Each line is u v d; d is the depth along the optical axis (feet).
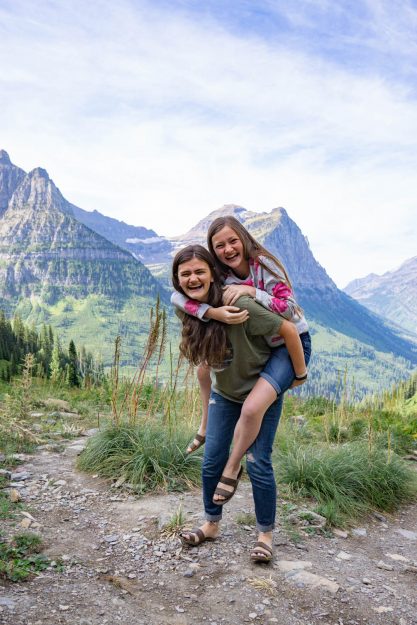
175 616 8.87
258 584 10.01
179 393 24.03
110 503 14.02
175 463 16.37
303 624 8.91
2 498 13.64
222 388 11.02
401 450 23.43
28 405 23.71
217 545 11.67
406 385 46.44
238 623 8.79
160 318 18.30
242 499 15.14
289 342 10.32
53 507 13.53
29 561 10.25
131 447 16.79
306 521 13.83
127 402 20.20
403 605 9.97
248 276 11.13
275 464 17.72
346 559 11.97
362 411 31.89
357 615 9.40
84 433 22.39
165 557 11.04
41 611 8.44
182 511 13.47
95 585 9.64
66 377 38.06
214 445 11.36
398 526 15.23
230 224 10.91
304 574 10.57
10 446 18.67
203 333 10.44
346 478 16.62
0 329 214.28
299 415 31.78
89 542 11.63
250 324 10.17
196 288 10.43
